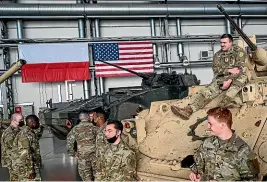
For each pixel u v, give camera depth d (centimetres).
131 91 1154
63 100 1942
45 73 1806
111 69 1889
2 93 1825
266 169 388
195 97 598
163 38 1983
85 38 1872
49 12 1798
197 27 2192
